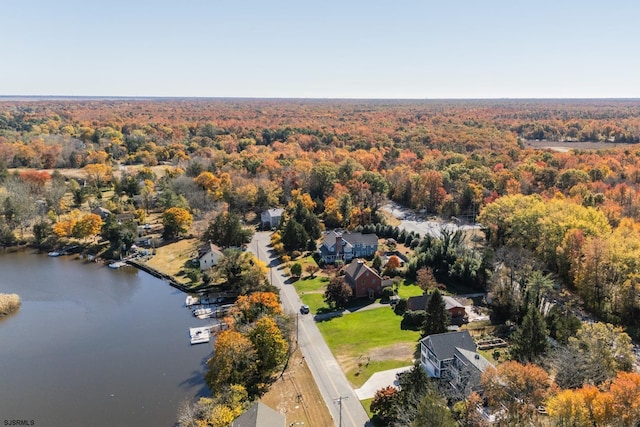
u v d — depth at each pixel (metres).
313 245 97.06
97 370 56.50
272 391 50.94
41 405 50.00
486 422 41.19
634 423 36.59
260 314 57.31
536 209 82.75
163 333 65.62
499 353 56.41
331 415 46.66
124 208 118.75
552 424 38.88
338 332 63.53
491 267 76.44
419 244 91.25
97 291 80.88
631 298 62.84
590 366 45.22
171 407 49.41
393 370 54.16
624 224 85.06
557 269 76.25
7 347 62.22
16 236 106.06
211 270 83.38
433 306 58.91
